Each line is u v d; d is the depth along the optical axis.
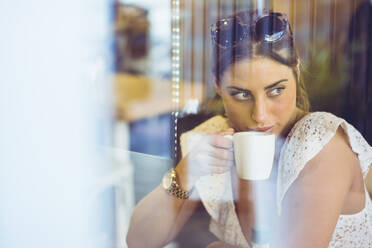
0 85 1.00
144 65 1.25
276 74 0.87
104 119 1.19
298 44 0.86
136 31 1.23
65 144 1.08
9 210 1.03
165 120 1.29
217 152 0.94
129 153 1.20
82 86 1.12
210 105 0.95
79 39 1.10
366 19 0.86
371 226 0.86
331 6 0.86
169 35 1.12
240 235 0.92
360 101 0.86
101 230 0.99
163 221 0.97
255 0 0.87
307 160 0.85
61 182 1.02
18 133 1.03
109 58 1.22
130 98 1.28
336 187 0.83
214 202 0.94
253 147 0.74
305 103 0.87
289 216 0.87
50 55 1.04
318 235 0.84
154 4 1.23
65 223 0.99
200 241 0.94
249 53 0.88
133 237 0.98
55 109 1.06
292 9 0.86
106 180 1.04
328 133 0.84
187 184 0.96
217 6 0.91
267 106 0.88
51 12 1.03
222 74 0.91
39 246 1.01
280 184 0.88
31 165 1.04
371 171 0.85
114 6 1.19
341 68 0.87
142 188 1.02
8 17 0.98
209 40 0.95
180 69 0.99
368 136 0.85
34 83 1.03
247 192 0.91
